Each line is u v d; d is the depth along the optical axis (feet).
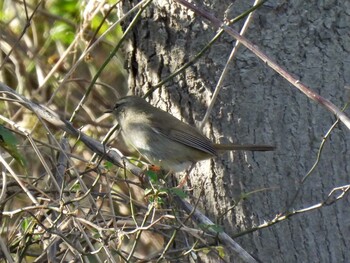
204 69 34.55
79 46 53.06
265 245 34.58
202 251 34.12
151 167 36.70
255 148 33.60
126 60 38.22
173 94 35.83
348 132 34.01
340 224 34.42
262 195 34.40
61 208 31.42
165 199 34.27
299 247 34.45
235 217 34.83
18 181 31.94
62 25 52.49
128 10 37.42
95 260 35.60
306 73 33.88
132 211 32.19
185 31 34.81
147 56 36.40
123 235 30.53
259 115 34.04
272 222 32.60
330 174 34.19
